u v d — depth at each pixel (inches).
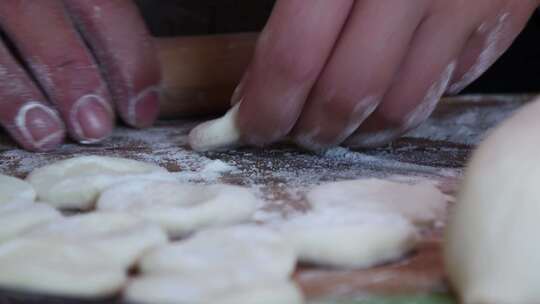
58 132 27.7
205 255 20.3
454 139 29.2
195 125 31.0
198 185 23.9
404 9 24.4
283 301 19.1
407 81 25.6
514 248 19.4
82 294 19.8
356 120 25.5
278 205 23.5
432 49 25.4
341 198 22.9
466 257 19.7
